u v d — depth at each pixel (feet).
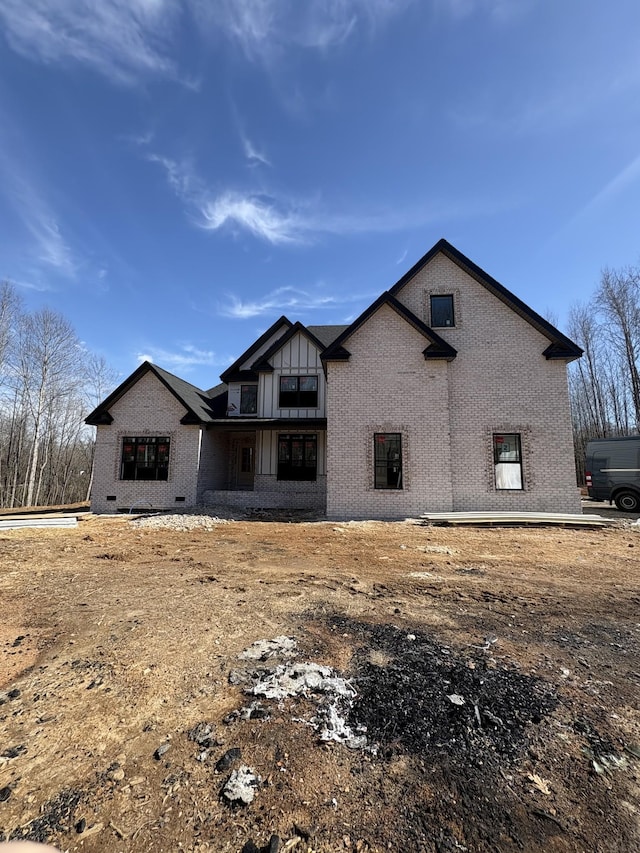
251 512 49.88
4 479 114.52
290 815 6.37
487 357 44.29
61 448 123.54
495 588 18.34
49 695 9.70
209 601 16.40
